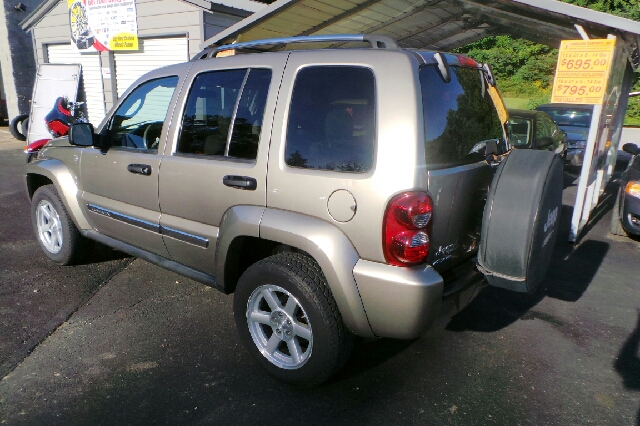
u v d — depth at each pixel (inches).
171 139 135.2
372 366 126.0
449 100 108.8
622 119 338.6
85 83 477.4
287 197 108.2
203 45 254.7
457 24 249.1
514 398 114.0
